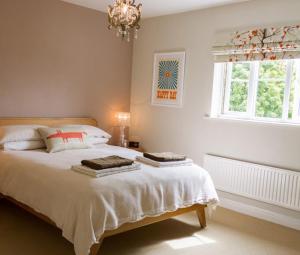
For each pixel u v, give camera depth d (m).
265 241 3.11
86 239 2.27
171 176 2.97
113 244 2.88
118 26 2.59
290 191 3.46
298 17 3.40
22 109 4.04
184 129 4.50
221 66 4.17
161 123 4.79
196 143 4.37
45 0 4.09
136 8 2.57
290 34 3.42
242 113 4.04
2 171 3.19
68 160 3.20
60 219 2.45
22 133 3.65
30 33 4.01
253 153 3.80
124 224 2.58
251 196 3.77
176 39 4.54
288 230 3.42
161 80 4.74
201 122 4.30
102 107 4.87
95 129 4.36
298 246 3.04
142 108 5.04
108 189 2.48
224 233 3.25
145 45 4.96
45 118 4.23
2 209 3.54
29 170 2.93
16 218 3.32
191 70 4.38
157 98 4.81
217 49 4.03
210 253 2.81
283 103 3.68
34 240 2.87
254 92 3.92
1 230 3.03
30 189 2.81
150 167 3.12
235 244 3.01
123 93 5.11
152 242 2.96
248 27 3.79
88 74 4.64
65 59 4.37
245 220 3.65
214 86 4.15
